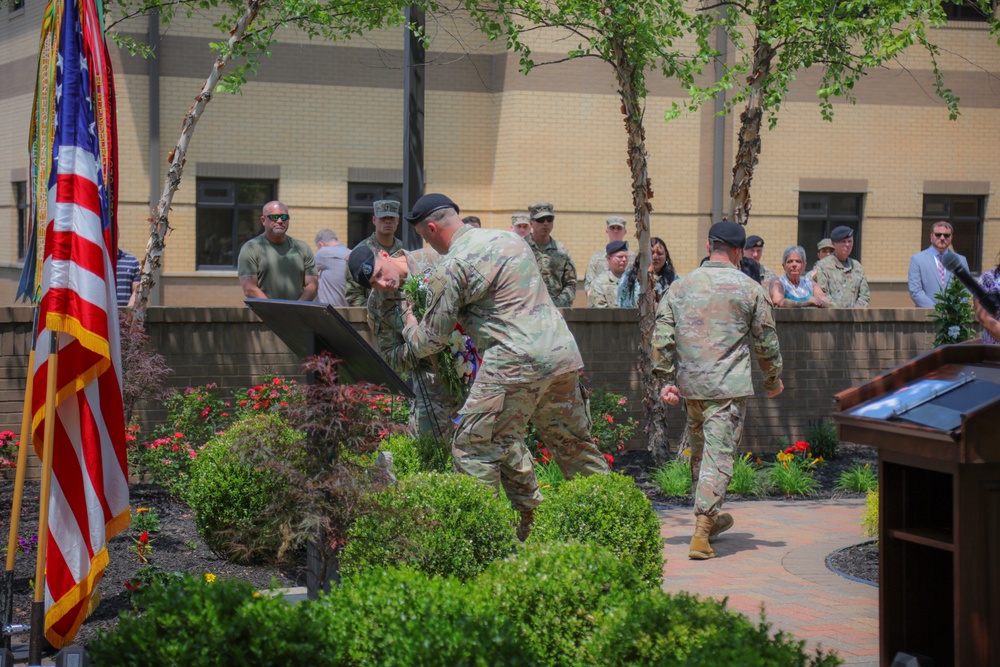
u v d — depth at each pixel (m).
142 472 8.98
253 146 18.20
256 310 5.58
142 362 8.73
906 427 4.12
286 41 18.22
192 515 8.17
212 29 17.91
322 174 18.56
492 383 6.40
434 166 18.61
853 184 19.78
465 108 18.67
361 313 10.75
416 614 3.89
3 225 20.97
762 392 11.94
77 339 5.20
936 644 4.47
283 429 5.14
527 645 3.87
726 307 7.69
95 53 5.39
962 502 3.99
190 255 18.08
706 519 7.43
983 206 20.47
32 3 19.53
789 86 19.39
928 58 19.92
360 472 5.05
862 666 5.14
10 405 9.54
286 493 5.10
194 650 3.65
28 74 19.86
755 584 6.76
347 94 18.56
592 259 14.25
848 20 9.87
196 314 10.25
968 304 8.28
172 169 9.22
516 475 6.71
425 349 6.61
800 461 10.53
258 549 6.40
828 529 8.42
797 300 12.73
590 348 11.43
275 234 11.02
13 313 9.50
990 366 4.41
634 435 11.58
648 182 10.97
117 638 3.73
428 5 11.26
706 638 3.64
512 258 6.44
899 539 4.40
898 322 12.31
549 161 18.59
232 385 10.38
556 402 6.69
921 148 20.02
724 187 19.08
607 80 18.64
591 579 4.29
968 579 3.99
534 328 6.42
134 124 17.66
